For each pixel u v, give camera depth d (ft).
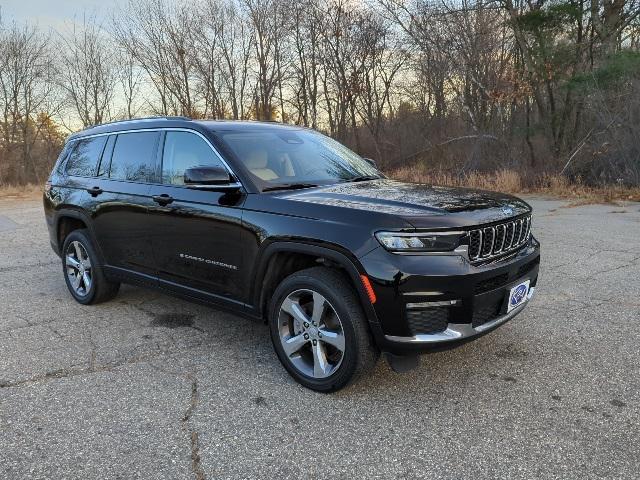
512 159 56.24
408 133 76.64
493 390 11.10
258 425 9.93
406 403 10.66
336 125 84.43
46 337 14.57
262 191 12.13
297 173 13.41
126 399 10.98
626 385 11.13
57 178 18.60
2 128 91.97
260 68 86.94
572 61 58.13
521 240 11.72
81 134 18.54
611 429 9.52
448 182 54.54
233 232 12.19
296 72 86.28
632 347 13.01
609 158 46.03
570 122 57.31
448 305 9.89
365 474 8.43
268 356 13.15
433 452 8.98
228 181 12.23
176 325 15.46
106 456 8.99
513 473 8.36
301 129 16.20
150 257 14.67
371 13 76.28
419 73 72.13
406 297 9.71
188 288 13.74
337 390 10.91
